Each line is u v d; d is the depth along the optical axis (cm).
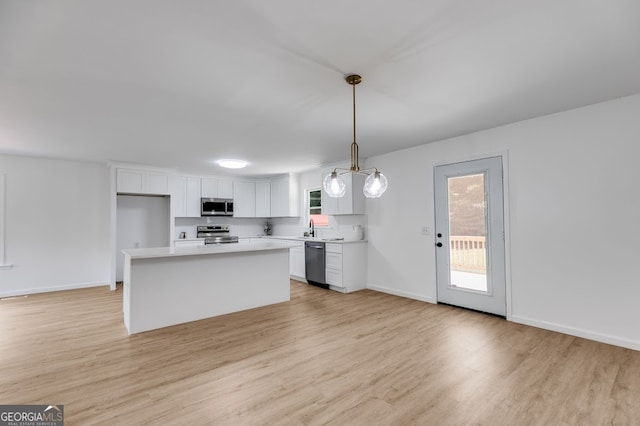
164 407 198
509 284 361
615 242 290
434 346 291
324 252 551
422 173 456
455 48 201
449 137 415
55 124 343
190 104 290
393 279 500
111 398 208
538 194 338
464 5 160
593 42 195
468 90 265
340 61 217
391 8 162
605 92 273
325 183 280
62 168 536
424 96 277
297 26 177
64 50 198
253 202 780
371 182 268
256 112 312
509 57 213
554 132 326
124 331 338
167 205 644
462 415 189
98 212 568
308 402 203
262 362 262
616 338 287
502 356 268
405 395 211
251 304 424
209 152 487
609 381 225
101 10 160
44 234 518
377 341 305
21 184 501
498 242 373
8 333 330
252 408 197
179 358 270
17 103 282
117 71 227
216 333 331
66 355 276
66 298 479
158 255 329
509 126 360
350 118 333
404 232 483
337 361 262
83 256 553
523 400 204
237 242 705
